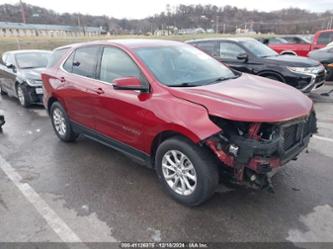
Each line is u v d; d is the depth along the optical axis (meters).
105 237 2.68
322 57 9.56
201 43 8.37
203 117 2.73
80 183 3.62
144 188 3.47
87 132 4.35
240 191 3.31
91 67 4.13
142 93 3.28
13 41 31.50
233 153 2.66
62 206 3.15
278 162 2.67
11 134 5.51
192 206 3.05
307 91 6.62
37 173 3.91
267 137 2.68
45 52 9.06
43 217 2.98
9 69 8.24
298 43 14.55
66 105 4.59
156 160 3.26
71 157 4.40
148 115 3.14
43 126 5.98
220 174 2.91
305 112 2.94
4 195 3.40
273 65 6.84
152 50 3.76
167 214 2.97
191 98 2.92
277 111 2.72
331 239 2.56
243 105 2.73
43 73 5.10
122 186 3.53
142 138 3.33
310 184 3.43
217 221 2.84
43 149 4.73
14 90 8.07
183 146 2.88
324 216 2.86
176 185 3.16
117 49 3.79
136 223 2.85
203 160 2.79
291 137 2.95
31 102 7.45
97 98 3.84
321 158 4.08
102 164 4.14
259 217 2.87
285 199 3.14
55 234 2.73
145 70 3.37
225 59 7.73
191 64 3.83
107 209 3.08
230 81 3.57
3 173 3.93
